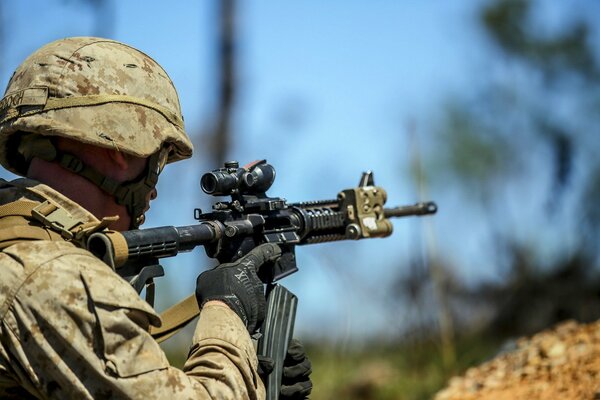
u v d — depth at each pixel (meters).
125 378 4.07
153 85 4.70
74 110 4.48
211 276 4.83
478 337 14.86
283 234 5.54
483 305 16.39
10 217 4.34
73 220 4.39
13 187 4.48
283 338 5.20
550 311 16.28
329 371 12.77
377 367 12.02
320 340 14.30
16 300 4.12
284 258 5.51
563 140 17.95
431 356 11.92
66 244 4.28
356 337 13.56
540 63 19.06
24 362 4.09
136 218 4.72
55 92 4.50
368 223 6.36
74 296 4.10
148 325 4.29
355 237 6.30
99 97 4.51
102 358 4.07
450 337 12.11
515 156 18.05
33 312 4.09
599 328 8.09
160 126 4.66
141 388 4.09
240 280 4.84
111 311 4.11
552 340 8.17
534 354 8.03
